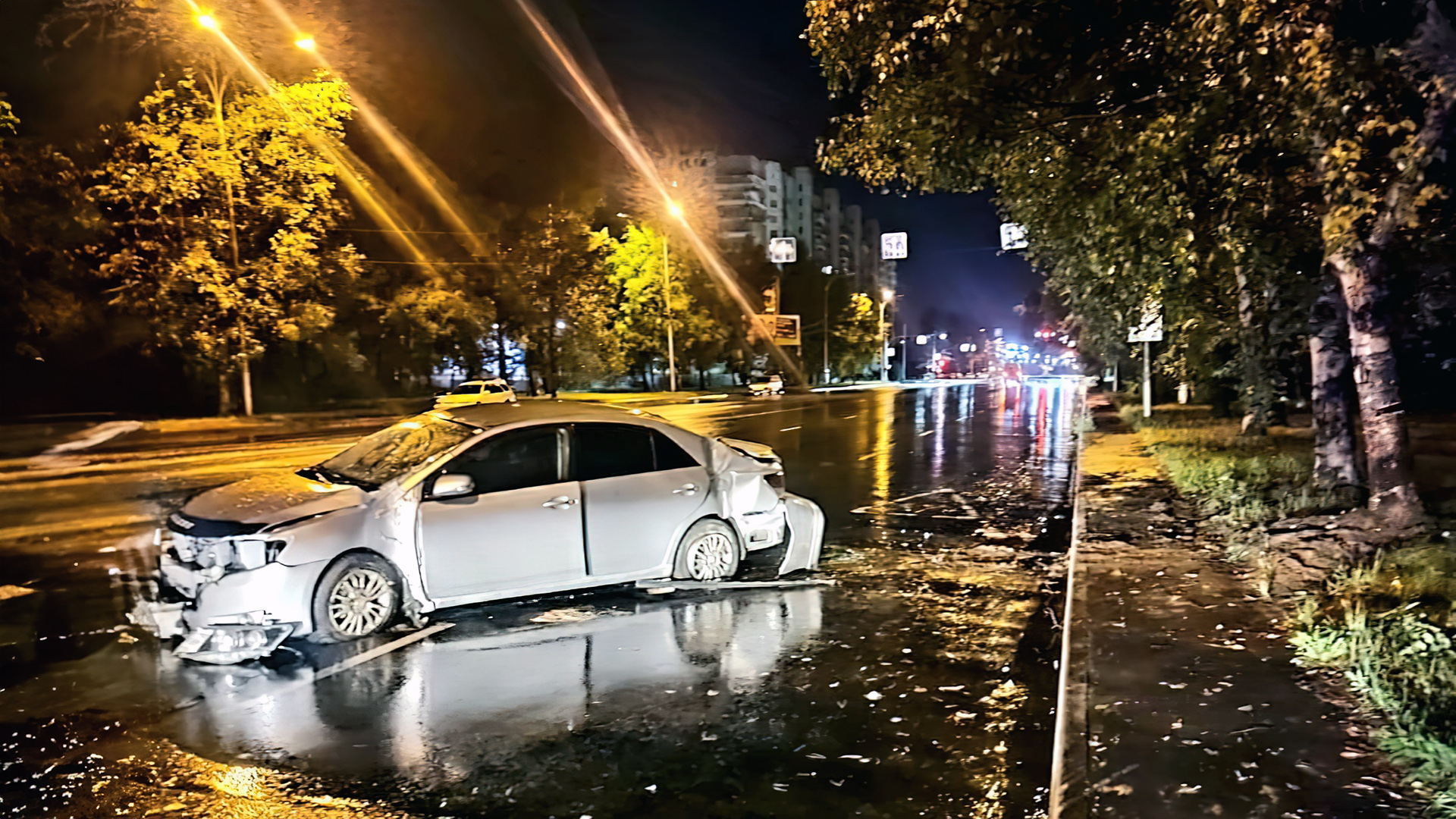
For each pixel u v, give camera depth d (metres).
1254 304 13.16
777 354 76.56
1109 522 10.28
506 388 38.53
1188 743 4.34
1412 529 8.06
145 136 27.86
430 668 5.84
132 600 7.44
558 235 44.41
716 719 5.06
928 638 6.57
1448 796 3.68
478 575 6.68
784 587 8.01
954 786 4.30
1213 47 6.28
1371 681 4.90
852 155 9.33
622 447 7.51
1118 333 19.77
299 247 30.44
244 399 31.62
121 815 3.95
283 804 4.07
